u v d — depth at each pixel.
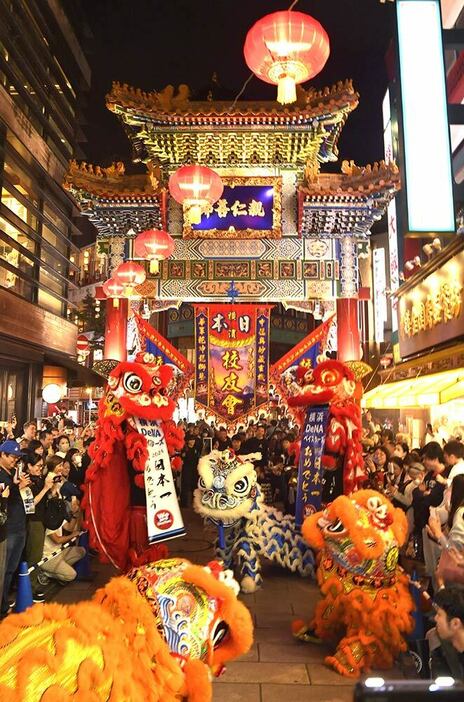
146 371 7.09
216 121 12.66
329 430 8.59
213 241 13.51
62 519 7.63
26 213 26.61
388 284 29.41
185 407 29.97
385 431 13.33
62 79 30.69
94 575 8.66
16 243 24.41
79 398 31.72
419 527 6.86
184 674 2.54
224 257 13.48
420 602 5.74
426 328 17.91
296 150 13.20
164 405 7.14
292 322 45.03
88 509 7.09
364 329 30.25
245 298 13.40
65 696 1.76
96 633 2.11
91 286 46.75
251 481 8.10
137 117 12.75
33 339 25.66
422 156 16.81
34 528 7.37
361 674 5.31
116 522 7.00
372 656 5.34
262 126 12.77
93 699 1.83
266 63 6.25
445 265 15.62
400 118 16.97
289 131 12.81
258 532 8.11
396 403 16.64
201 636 2.79
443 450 7.00
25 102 25.05
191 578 2.88
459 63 20.19
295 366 11.28
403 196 16.83
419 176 16.75
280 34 5.99
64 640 1.96
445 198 16.69
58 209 30.23
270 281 13.44
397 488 8.00
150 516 6.87
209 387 11.59
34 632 2.02
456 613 3.14
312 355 11.30
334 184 13.37
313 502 8.54
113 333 13.34
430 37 17.27
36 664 1.83
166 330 34.75
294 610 7.23
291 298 13.41
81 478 9.55
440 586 4.73
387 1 17.86
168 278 13.45
